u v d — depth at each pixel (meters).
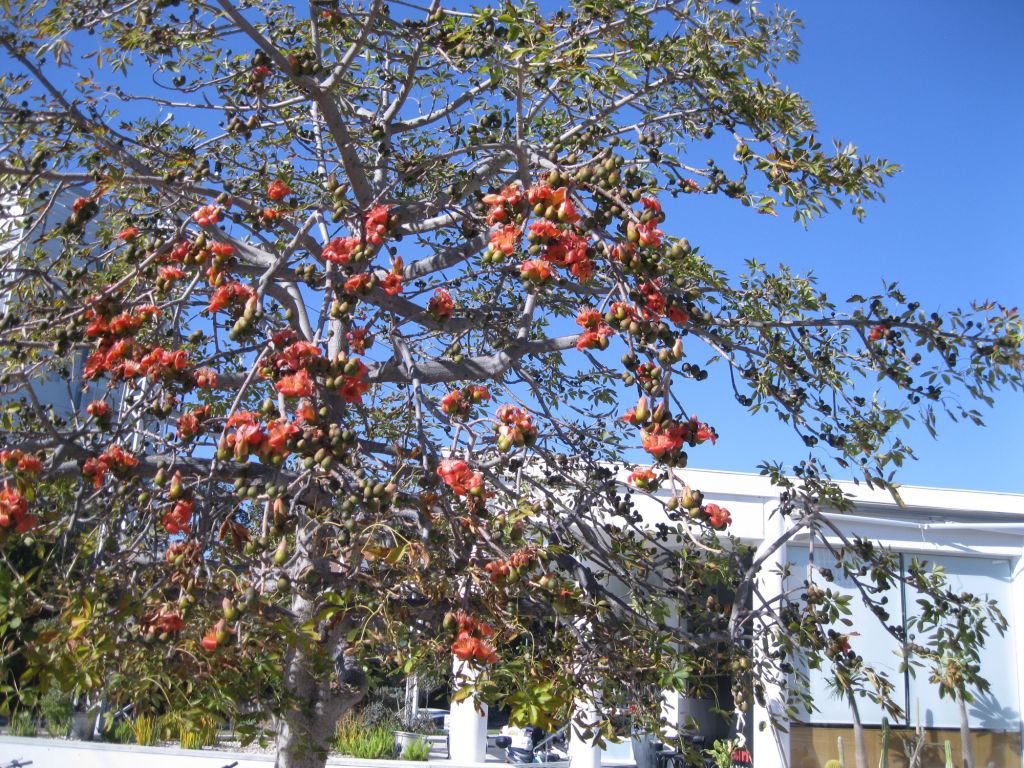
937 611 4.30
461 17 4.54
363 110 5.50
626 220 3.05
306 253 4.68
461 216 4.70
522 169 3.82
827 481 5.04
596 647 4.09
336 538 3.43
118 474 3.31
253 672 3.20
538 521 4.52
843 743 10.50
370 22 4.34
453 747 10.50
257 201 5.06
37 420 4.05
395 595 3.60
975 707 11.29
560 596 3.53
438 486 3.45
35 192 4.72
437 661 4.27
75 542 3.60
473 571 3.37
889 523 10.86
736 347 4.43
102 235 5.11
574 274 3.20
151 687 3.02
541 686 3.29
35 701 2.87
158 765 9.06
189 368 3.56
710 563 4.70
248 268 4.49
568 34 4.35
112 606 3.11
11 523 2.91
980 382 4.01
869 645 10.78
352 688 4.25
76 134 4.54
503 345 5.07
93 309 3.71
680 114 4.75
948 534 11.62
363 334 3.85
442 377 4.37
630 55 4.24
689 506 2.87
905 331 4.34
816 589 4.46
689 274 5.03
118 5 4.94
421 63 5.66
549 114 5.73
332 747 10.22
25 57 4.09
